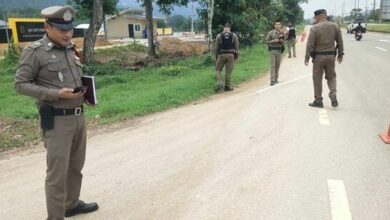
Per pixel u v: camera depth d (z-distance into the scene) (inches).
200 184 200.4
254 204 177.5
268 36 493.0
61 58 149.6
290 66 700.7
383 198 180.9
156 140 281.1
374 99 392.2
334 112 339.6
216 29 976.3
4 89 636.1
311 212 169.5
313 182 197.9
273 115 329.7
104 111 387.2
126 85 591.2
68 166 162.9
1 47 1246.9
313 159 228.2
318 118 317.7
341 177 203.5
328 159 228.1
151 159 241.0
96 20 797.9
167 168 224.5
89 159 247.6
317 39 346.0
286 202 178.4
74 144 163.9
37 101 153.7
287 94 422.0
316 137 268.2
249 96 421.7
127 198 189.5
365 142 257.9
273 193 187.2
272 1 1441.9
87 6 1150.3
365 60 754.2
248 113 340.8
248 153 241.0
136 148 265.3
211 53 807.7
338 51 350.9
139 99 430.9
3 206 190.5
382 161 224.8
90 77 158.4
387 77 533.3
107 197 191.6
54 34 146.1
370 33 2091.5
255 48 1063.6
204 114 352.2
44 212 182.1
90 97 160.4
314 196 183.3
